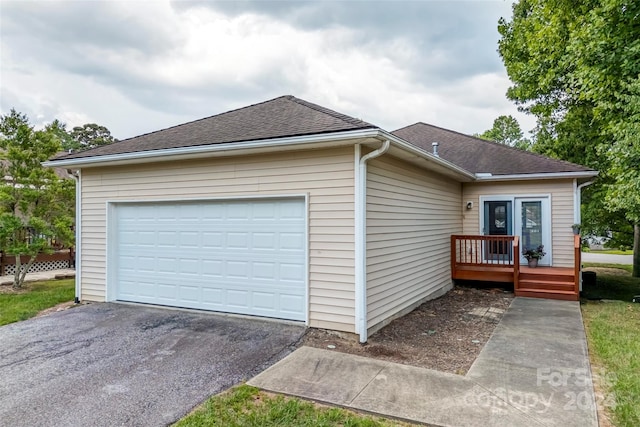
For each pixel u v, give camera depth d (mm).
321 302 5785
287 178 6059
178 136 7293
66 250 14445
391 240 6559
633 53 7090
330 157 5723
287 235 6180
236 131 6637
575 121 12805
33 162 11062
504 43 15062
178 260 7129
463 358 4805
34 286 10406
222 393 3785
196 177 6824
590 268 16672
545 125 15203
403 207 7109
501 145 12430
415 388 3846
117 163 7230
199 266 6930
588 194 12727
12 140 10953
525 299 8578
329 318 5715
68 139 35406
